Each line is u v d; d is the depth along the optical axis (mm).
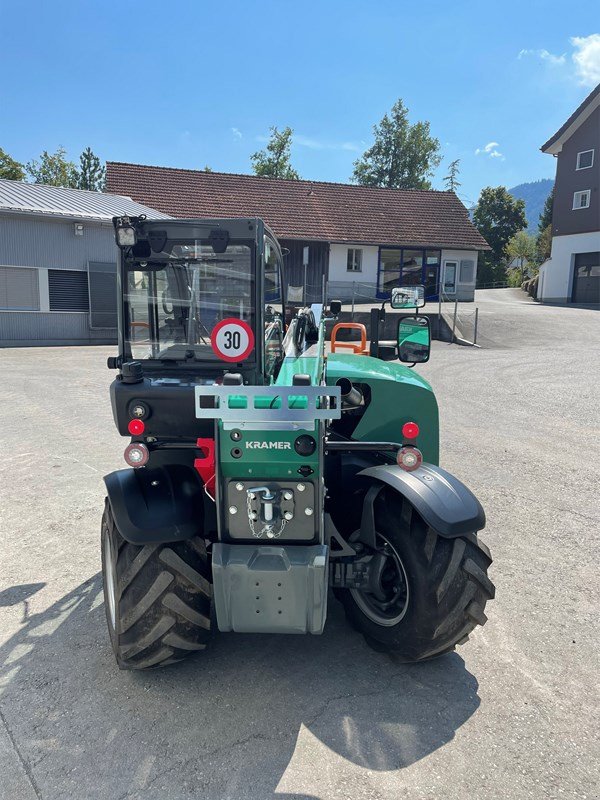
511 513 5238
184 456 3219
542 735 2648
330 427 3809
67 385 11195
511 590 3926
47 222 17891
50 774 2428
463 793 2338
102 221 18422
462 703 2850
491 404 9797
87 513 5176
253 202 29844
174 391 2898
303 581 2619
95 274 18875
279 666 3121
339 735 2633
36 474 6180
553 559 4375
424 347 4426
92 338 19234
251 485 2646
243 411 2545
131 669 2982
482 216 62312
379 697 2883
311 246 29391
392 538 2939
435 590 2793
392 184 55000
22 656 3201
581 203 32312
